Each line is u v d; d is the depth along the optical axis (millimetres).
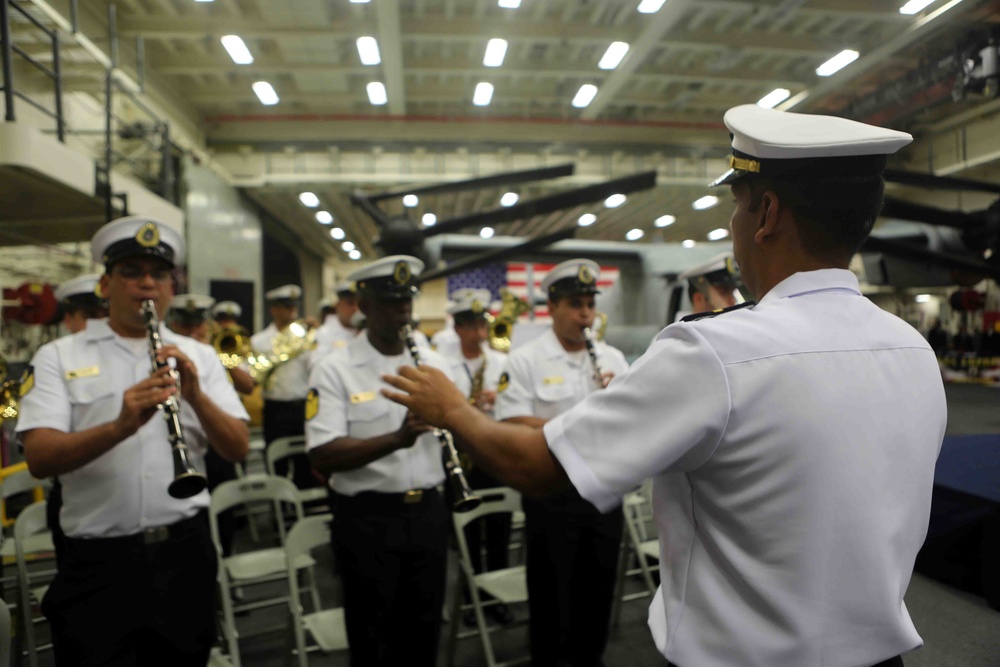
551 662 2383
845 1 4102
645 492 3369
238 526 4625
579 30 6121
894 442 760
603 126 9023
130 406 1575
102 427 1609
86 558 1682
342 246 15812
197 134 8789
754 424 719
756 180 821
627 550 3027
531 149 9078
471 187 4035
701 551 805
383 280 2121
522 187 9125
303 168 9258
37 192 4770
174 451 1615
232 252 9398
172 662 1741
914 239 4027
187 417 1951
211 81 7938
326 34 6207
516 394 2695
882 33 4145
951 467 3158
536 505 2373
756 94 7555
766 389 719
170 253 1887
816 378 729
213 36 6188
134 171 7816
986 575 2686
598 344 2932
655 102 7945
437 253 5926
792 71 5996
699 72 6691
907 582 798
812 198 782
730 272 2695
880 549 737
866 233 810
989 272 3621
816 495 714
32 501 4547
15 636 2561
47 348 1843
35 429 1697
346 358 2205
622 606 3244
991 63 3312
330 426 2084
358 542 2018
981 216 3543
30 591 2459
